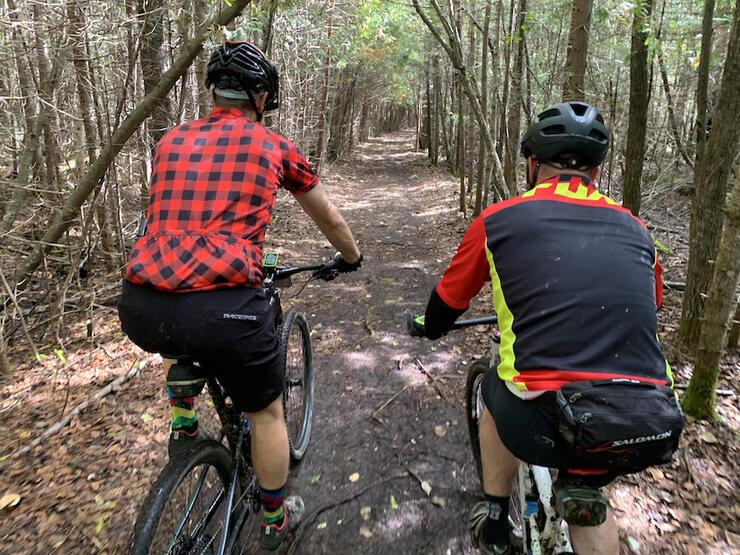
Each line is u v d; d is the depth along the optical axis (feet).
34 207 17.72
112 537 8.16
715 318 10.25
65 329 16.48
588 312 4.82
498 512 6.51
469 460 10.19
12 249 16.56
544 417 4.88
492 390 5.87
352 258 7.65
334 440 10.89
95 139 18.44
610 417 4.40
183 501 5.87
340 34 46.42
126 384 12.97
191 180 6.00
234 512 7.11
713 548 7.91
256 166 6.07
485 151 30.63
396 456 10.34
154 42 17.99
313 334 16.63
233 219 5.91
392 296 20.35
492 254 5.41
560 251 5.02
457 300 5.98
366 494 9.30
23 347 15.44
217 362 5.81
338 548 8.14
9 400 12.37
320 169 57.00
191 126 6.45
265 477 6.88
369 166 75.97
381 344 15.79
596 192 5.53
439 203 42.34
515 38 20.67
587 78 24.45
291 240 29.66
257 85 6.54
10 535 8.16
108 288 18.62
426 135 101.55
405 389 12.98
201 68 25.32
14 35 15.93
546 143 5.47
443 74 58.54
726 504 8.72
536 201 5.37
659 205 29.30
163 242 5.84
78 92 17.30
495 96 27.17
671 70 32.40
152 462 10.02
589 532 5.46
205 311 5.63
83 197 14.60
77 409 11.57
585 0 16.55
